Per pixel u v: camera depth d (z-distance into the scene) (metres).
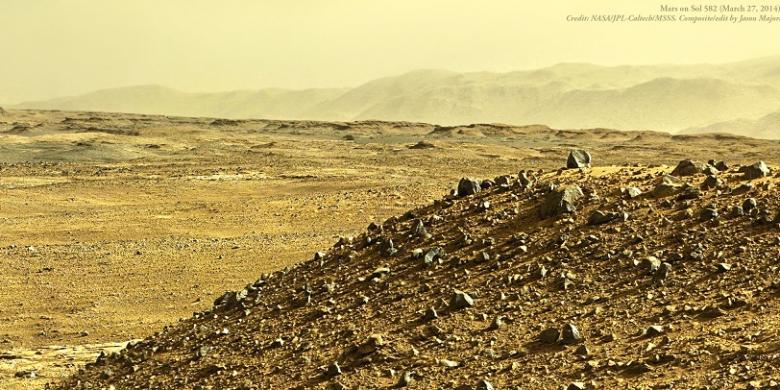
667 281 62.31
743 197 70.44
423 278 73.62
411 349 62.38
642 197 75.12
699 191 73.12
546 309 63.12
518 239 74.12
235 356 71.06
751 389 46.78
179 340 79.25
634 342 55.72
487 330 62.59
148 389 70.50
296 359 66.38
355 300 73.94
